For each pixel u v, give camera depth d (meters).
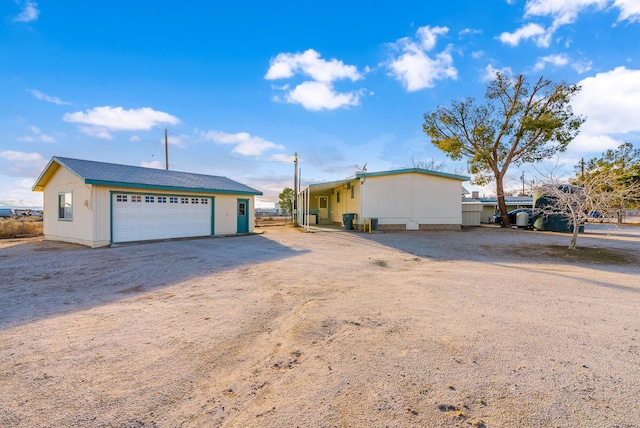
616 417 2.09
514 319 3.93
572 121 17.52
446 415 2.13
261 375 2.69
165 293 5.28
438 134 20.31
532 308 4.37
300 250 10.28
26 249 10.50
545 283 5.85
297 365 2.85
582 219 9.95
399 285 5.71
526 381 2.53
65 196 12.76
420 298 4.87
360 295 5.06
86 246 11.24
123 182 11.57
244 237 14.41
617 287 5.57
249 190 16.56
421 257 8.98
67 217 12.69
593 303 4.61
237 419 2.13
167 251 9.96
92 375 2.69
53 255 9.19
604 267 7.53
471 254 9.52
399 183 17.52
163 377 2.66
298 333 3.55
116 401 2.33
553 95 17.38
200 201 14.55
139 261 8.18
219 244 11.80
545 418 2.09
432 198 17.80
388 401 2.29
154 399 2.36
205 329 3.71
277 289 5.47
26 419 2.12
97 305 4.65
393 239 13.41
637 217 27.77
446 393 2.38
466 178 17.88
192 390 2.48
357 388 2.46
